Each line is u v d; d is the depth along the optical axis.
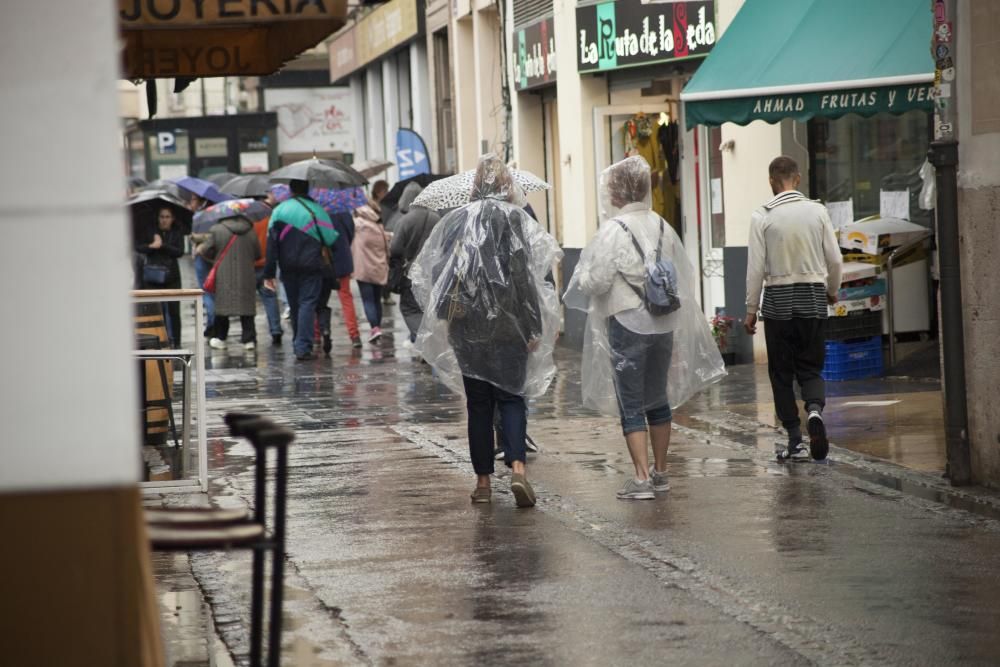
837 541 12.00
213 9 9.14
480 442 14.01
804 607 10.05
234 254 31.38
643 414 14.04
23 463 5.52
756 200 24.42
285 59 11.48
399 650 9.30
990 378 13.77
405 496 14.53
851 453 16.03
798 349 15.73
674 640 9.35
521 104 35.03
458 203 16.47
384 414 20.67
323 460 16.80
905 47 18.88
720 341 24.78
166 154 74.00
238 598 10.73
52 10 5.47
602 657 9.03
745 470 15.34
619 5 28.30
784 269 15.60
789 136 23.95
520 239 13.81
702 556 11.62
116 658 5.59
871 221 22.97
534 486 14.91
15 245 5.49
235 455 17.50
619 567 11.34
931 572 10.93
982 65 13.49
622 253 13.77
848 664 8.77
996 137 13.42
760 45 19.94
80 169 5.50
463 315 13.71
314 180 31.09
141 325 14.91
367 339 33.31
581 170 30.28
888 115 23.92
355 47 61.19
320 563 11.78
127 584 5.58
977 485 14.05
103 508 5.57
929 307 23.89
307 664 9.06
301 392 23.66
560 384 23.67
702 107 19.34
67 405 5.53
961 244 13.95
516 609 10.21
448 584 10.97
